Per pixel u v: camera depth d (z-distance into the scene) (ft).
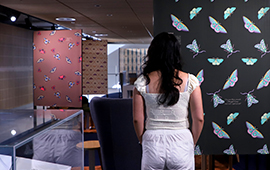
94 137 17.87
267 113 9.20
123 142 8.39
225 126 9.20
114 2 19.03
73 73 19.39
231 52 9.10
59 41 19.52
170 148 5.35
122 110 8.17
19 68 27.45
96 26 31.22
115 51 55.93
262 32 9.09
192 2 9.08
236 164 12.42
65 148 3.89
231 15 9.06
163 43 5.63
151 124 5.56
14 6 20.49
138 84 5.64
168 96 5.40
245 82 9.15
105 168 8.66
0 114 4.40
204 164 9.69
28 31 29.19
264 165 11.00
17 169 2.60
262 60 9.14
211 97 9.16
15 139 2.76
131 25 30.32
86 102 20.54
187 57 9.12
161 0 9.12
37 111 4.61
